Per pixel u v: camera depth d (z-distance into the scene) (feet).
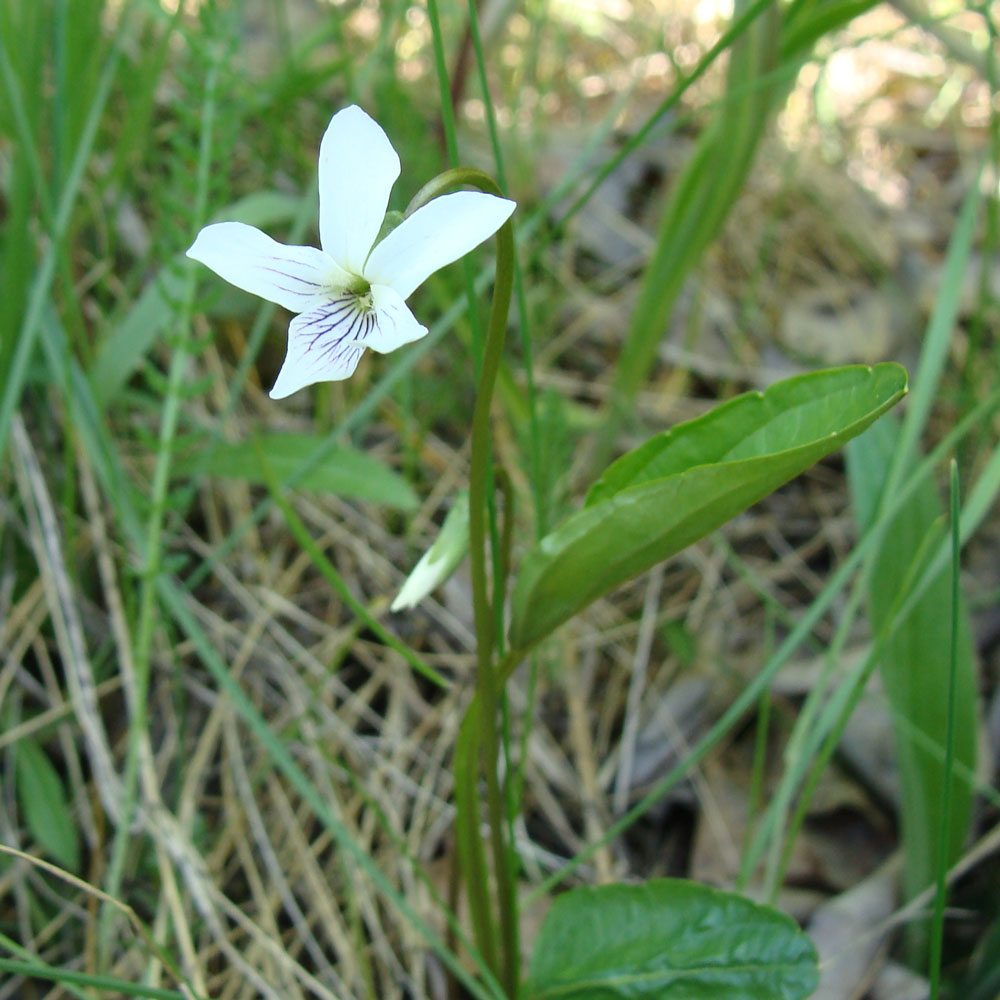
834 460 0.58
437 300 0.49
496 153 0.31
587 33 0.81
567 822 0.44
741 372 0.61
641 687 0.48
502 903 0.32
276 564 0.49
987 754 0.44
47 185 0.46
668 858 0.44
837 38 0.77
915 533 0.40
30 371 0.44
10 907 0.38
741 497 0.25
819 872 0.42
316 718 0.44
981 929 0.40
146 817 0.37
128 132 0.46
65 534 0.44
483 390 0.26
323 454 0.43
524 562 0.27
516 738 0.45
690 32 0.76
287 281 0.25
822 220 0.69
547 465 0.45
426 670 0.31
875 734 0.44
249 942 0.38
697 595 0.52
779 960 0.32
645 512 0.26
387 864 0.41
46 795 0.39
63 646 0.40
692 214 0.47
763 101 0.44
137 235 0.52
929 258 0.70
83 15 0.45
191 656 0.45
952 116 0.83
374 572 0.49
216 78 0.45
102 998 0.35
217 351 0.53
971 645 0.39
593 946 0.33
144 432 0.41
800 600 0.51
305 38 0.64
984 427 0.49
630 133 0.72
